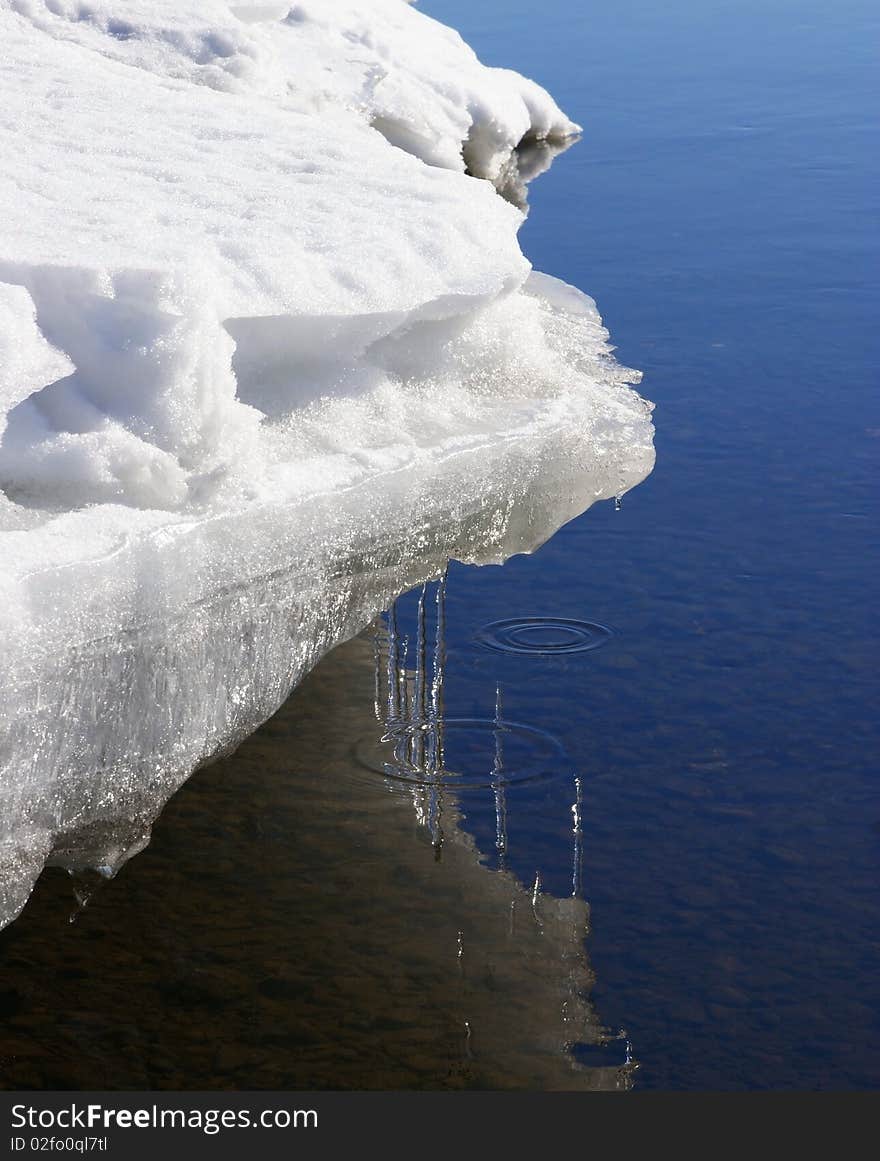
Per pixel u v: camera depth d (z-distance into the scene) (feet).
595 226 29.71
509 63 45.39
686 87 41.75
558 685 15.01
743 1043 10.53
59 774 9.80
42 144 14.98
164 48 21.26
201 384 10.88
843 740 14.02
